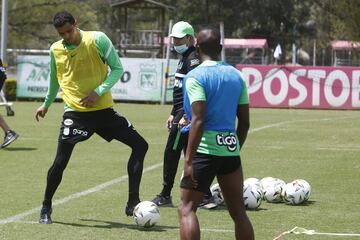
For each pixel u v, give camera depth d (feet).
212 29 54.08
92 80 70.13
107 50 69.82
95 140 152.76
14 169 109.60
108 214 76.28
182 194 53.11
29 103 275.18
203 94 51.98
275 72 264.52
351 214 77.61
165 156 80.53
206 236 66.39
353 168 113.91
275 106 265.13
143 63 280.31
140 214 69.21
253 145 145.18
